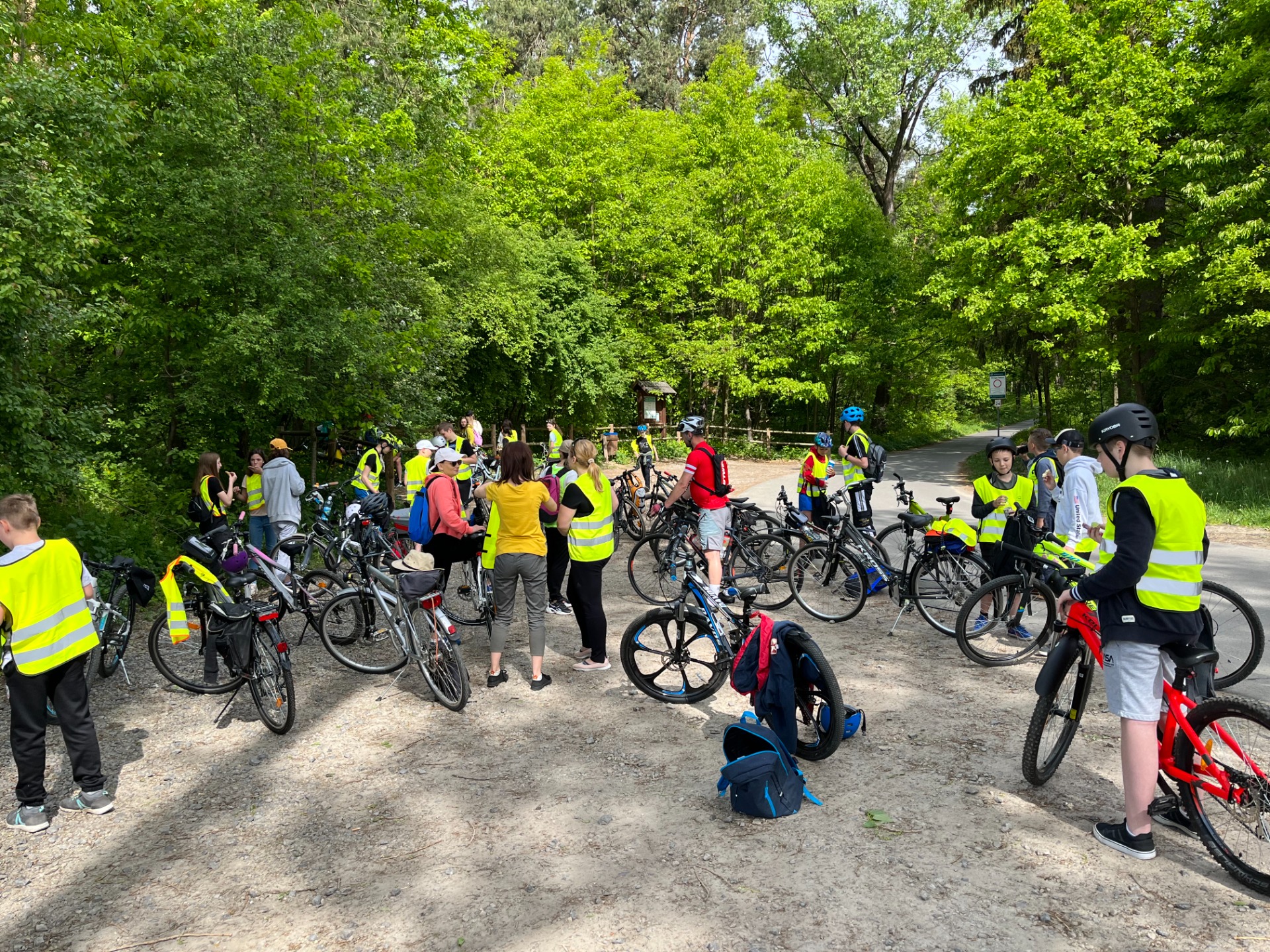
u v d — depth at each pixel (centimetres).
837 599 752
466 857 371
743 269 2958
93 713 559
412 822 404
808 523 799
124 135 955
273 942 316
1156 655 346
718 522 712
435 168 1495
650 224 2794
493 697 571
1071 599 402
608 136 2827
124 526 945
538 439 2816
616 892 340
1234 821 347
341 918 329
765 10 3503
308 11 1293
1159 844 366
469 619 762
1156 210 1977
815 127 3953
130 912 338
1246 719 333
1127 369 2123
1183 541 340
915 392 3916
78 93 793
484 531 667
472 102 1927
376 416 1440
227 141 1098
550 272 2495
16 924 333
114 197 1069
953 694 557
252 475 984
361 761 476
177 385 1176
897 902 327
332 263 1202
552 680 604
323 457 1602
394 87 1811
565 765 462
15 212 712
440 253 1642
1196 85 1700
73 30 999
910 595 704
